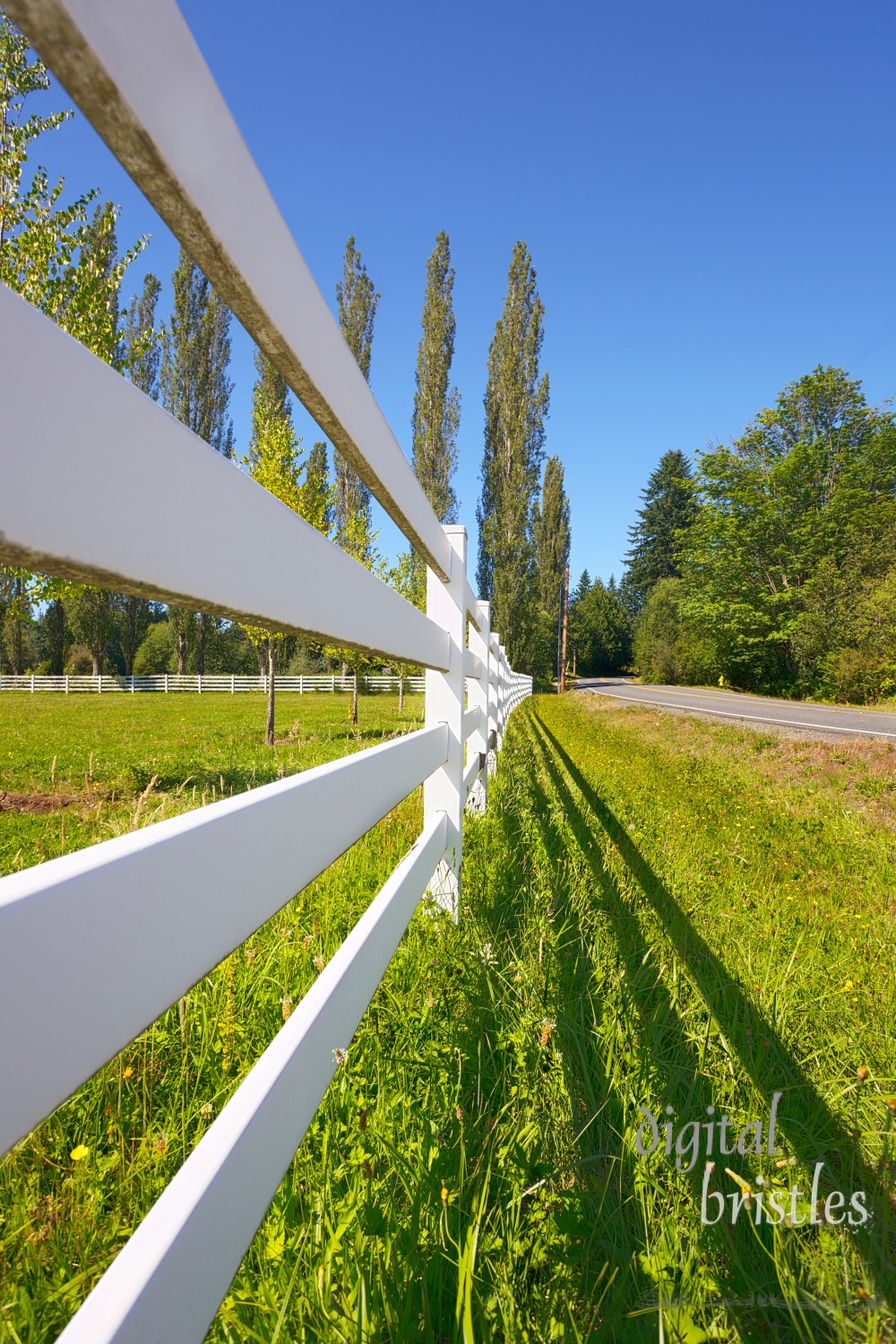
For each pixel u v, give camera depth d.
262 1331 0.94
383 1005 1.83
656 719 14.30
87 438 0.46
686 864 3.53
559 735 11.40
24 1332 0.92
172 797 4.66
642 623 66.56
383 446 1.40
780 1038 1.84
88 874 0.48
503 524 33.72
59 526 0.42
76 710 20.12
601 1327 1.02
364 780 1.27
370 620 1.29
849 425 36.78
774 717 15.55
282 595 0.84
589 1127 1.47
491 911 2.60
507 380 33.28
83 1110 1.41
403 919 1.60
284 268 0.80
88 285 6.22
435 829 2.16
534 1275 1.14
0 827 4.55
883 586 27.02
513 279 33.31
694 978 2.10
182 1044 1.60
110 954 0.50
